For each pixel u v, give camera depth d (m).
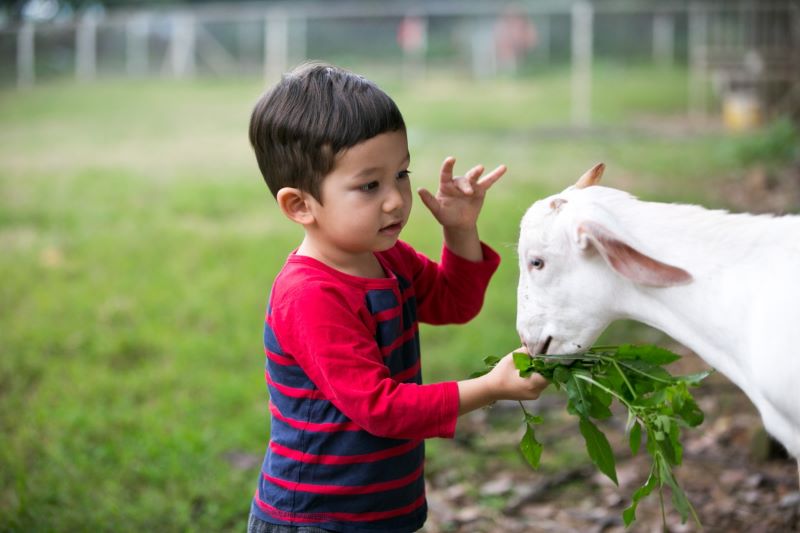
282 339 2.41
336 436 2.42
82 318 6.09
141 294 6.55
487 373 2.48
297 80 2.41
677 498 2.26
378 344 2.45
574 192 2.52
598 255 2.43
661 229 2.44
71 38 25.53
